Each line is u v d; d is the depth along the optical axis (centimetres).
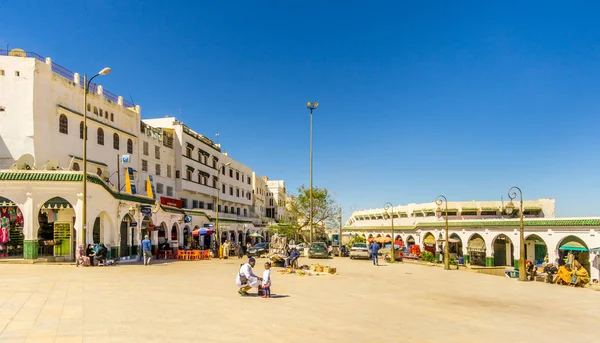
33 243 2269
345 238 8888
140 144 4078
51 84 2997
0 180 2247
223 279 1814
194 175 5169
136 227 2972
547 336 938
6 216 2320
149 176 4084
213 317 979
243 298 1296
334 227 5162
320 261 3497
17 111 2825
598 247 2736
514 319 1130
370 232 7581
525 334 948
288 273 2239
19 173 2286
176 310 1043
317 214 5031
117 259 2597
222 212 6125
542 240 3409
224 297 1298
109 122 3628
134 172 3947
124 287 1416
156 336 782
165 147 4581
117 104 3762
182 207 4909
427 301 1416
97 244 2431
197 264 2747
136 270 2105
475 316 1155
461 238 4538
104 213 2572
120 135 3750
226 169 6275
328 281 1914
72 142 3173
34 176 2284
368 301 1365
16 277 1592
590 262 2859
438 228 5059
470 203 5325
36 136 2839
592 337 941
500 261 4322
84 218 2236
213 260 3300
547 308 1339
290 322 967
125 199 2772
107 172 3538
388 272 2509
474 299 1497
